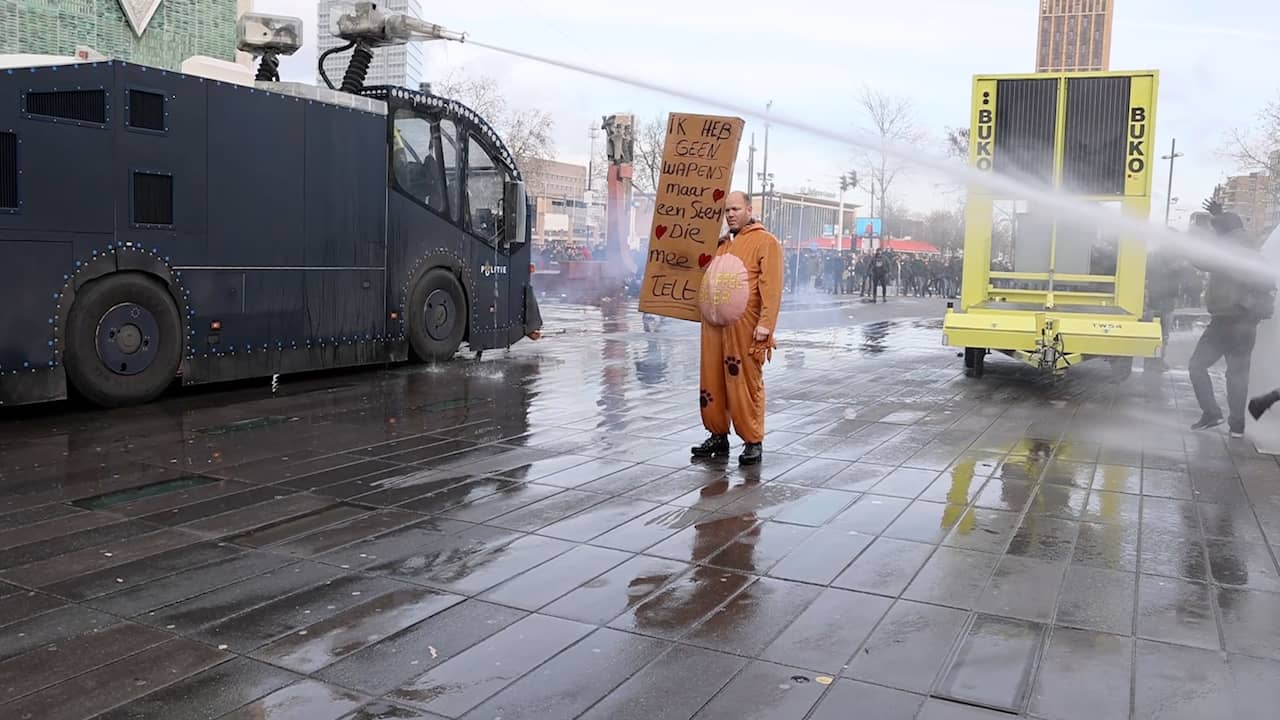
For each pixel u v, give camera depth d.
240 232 10.16
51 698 3.43
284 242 10.65
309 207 10.91
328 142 11.12
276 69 12.49
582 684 3.54
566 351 14.82
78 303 8.78
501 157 13.97
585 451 7.53
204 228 9.79
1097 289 11.61
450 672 3.65
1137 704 3.37
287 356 10.76
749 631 4.02
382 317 11.98
